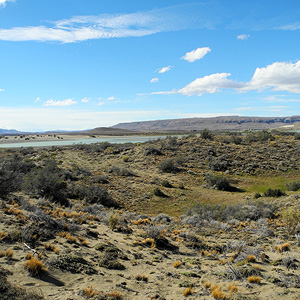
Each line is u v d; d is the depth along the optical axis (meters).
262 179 42.56
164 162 47.16
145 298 6.42
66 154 59.12
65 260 7.89
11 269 6.61
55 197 24.20
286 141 63.12
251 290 7.24
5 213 11.51
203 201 31.98
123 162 51.97
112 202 29.17
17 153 60.84
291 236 14.64
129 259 9.83
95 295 6.00
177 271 9.03
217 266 9.93
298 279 8.06
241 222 19.59
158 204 30.31
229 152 55.47
